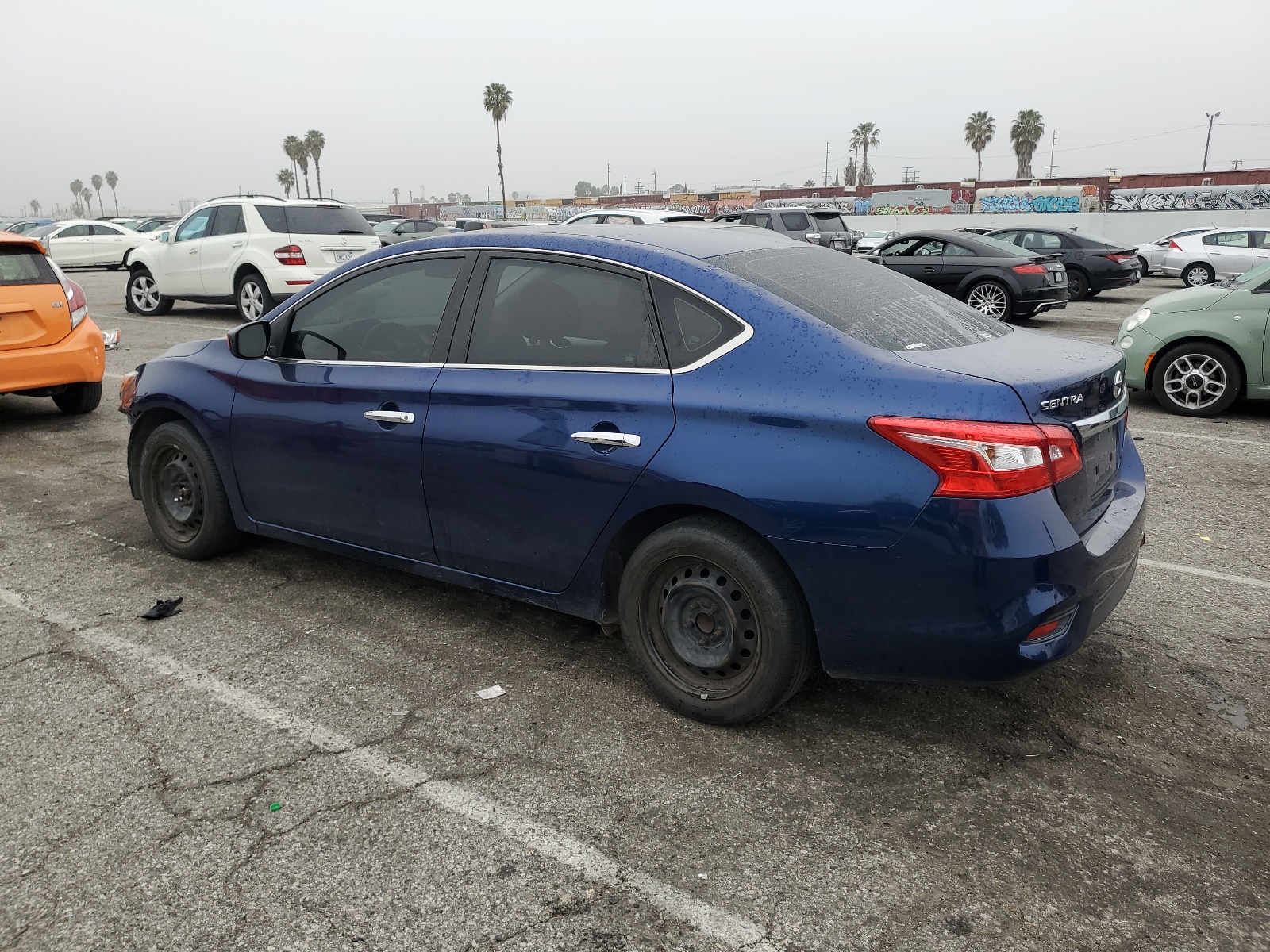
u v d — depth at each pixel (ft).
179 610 13.44
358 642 12.46
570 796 9.12
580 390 10.44
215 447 14.24
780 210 60.34
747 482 9.31
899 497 8.72
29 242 23.68
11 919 7.52
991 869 8.10
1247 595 14.05
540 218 235.81
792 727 10.36
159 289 47.47
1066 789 9.26
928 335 10.15
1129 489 10.82
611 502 10.26
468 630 12.83
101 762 9.67
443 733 10.25
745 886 7.90
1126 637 12.60
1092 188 163.02
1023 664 8.83
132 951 7.20
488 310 11.45
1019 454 8.50
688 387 9.80
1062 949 7.23
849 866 8.13
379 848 8.37
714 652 10.25
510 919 7.53
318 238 42.45
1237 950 7.22
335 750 9.92
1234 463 21.63
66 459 21.72
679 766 9.64
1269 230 71.72
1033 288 46.21
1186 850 8.34
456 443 11.34
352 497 12.69
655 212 51.55
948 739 10.14
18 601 13.75
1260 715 10.64
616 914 7.59
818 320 9.62
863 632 9.17
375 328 12.51
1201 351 26.48
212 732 10.25
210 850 8.33
